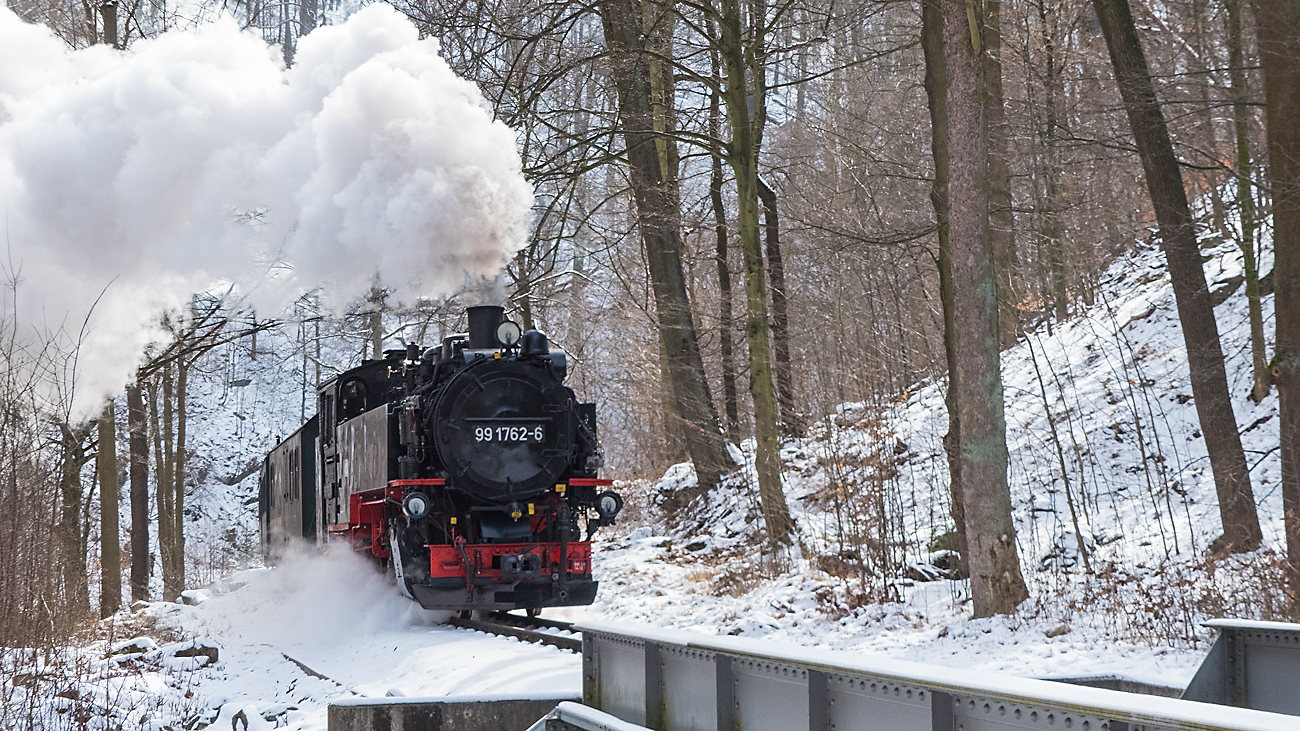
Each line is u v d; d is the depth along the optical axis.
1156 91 12.89
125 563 31.03
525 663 8.69
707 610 13.19
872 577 13.04
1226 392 12.40
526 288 20.02
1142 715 2.88
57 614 11.27
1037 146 20.20
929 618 11.43
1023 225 20.78
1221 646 5.71
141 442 21.88
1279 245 10.66
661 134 17.42
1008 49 22.89
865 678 3.97
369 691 9.01
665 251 20.16
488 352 12.00
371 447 12.73
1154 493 14.07
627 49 17.55
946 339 13.30
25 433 10.84
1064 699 3.10
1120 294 21.08
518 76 17.16
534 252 21.03
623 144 21.62
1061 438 16.36
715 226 21.69
